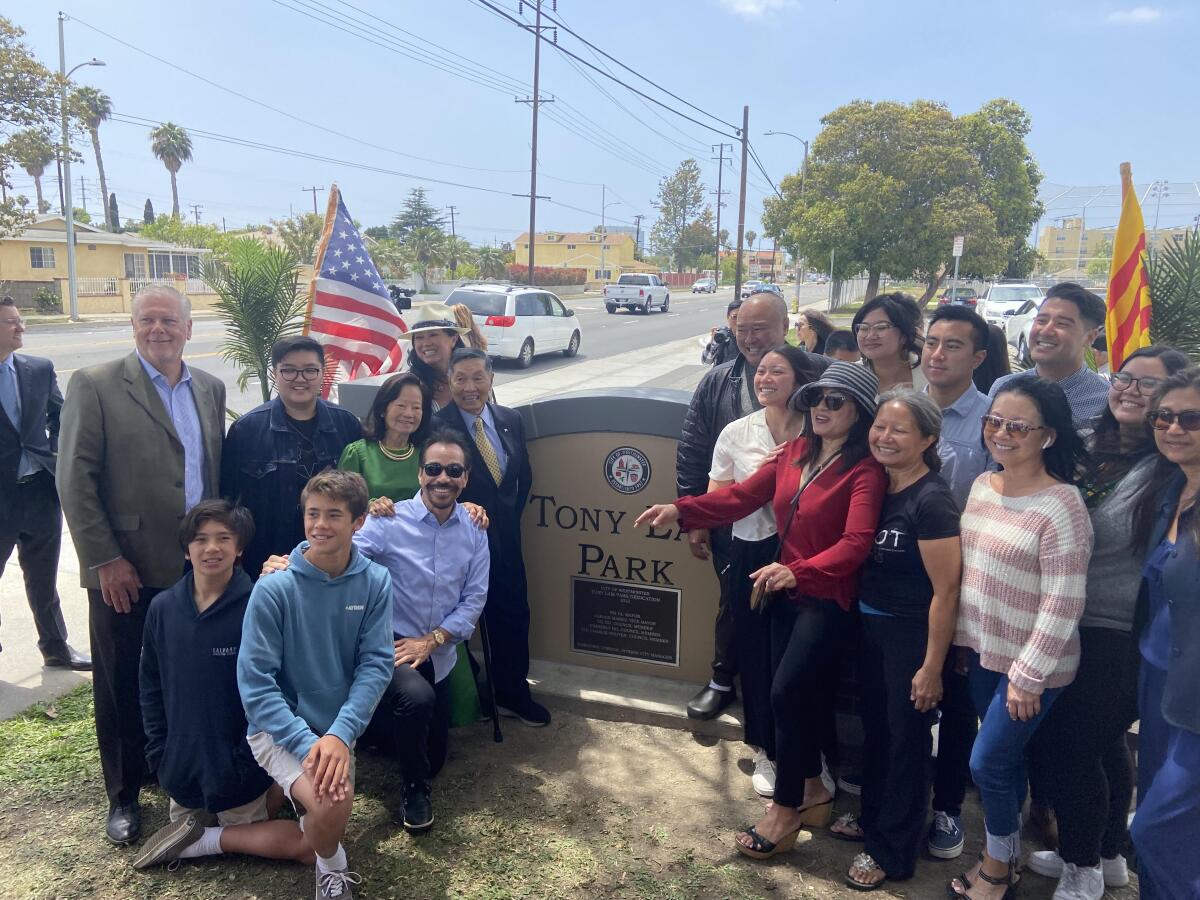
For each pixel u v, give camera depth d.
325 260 5.19
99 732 3.15
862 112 30.06
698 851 3.06
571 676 4.21
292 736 2.71
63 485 3.01
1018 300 25.44
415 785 3.15
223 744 2.91
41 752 3.62
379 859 3.00
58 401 4.32
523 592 3.89
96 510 3.03
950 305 3.17
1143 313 3.77
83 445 3.01
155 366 3.19
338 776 2.66
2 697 4.08
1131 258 3.73
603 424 4.06
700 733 3.86
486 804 3.33
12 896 2.80
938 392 3.22
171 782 2.93
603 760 3.65
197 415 3.31
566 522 4.20
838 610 2.89
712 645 4.07
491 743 3.79
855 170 30.05
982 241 29.19
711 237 98.00
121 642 3.11
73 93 24.64
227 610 2.93
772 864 3.00
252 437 3.46
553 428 4.13
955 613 2.72
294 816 3.25
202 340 20.77
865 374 2.91
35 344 19.67
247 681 2.76
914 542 2.74
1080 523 2.52
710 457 3.70
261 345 5.95
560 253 93.56
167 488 3.14
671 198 97.44
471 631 3.46
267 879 2.91
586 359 20.00
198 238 48.31
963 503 3.10
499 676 3.93
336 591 2.89
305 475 3.50
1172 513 2.37
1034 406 2.52
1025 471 2.62
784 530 3.03
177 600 2.92
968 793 3.52
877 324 3.50
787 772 2.97
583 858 3.01
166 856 2.95
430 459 3.34
